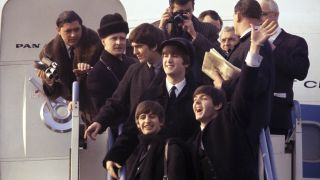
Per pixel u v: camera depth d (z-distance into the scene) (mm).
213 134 17469
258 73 17219
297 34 27000
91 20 20906
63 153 20453
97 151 19547
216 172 17344
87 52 20469
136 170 17422
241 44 18609
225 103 17688
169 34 19891
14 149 20469
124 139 18031
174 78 18094
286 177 19516
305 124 25078
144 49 18578
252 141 17484
